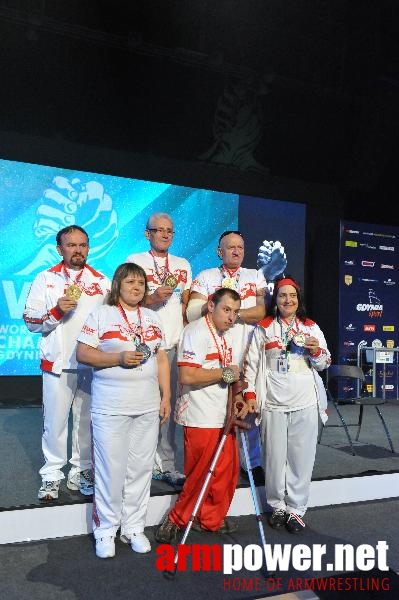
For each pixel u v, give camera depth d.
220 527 3.41
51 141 7.27
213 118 7.98
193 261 8.30
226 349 3.32
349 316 9.00
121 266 3.11
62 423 3.51
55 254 7.53
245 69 7.79
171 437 3.95
